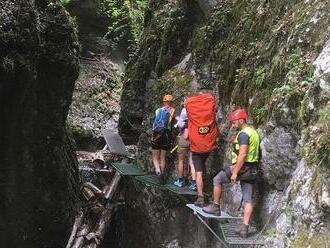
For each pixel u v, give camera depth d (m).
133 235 8.84
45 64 7.32
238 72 6.72
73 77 7.89
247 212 5.37
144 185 8.57
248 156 5.41
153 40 10.61
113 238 9.71
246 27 7.01
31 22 6.46
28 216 7.86
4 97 6.61
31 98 7.15
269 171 5.43
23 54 6.41
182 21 9.51
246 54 6.68
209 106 6.52
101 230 8.74
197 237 7.02
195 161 6.48
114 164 9.34
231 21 7.65
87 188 9.34
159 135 7.71
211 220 6.59
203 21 8.90
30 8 6.45
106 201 9.20
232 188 6.25
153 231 8.16
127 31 16.31
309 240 4.24
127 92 10.98
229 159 6.59
